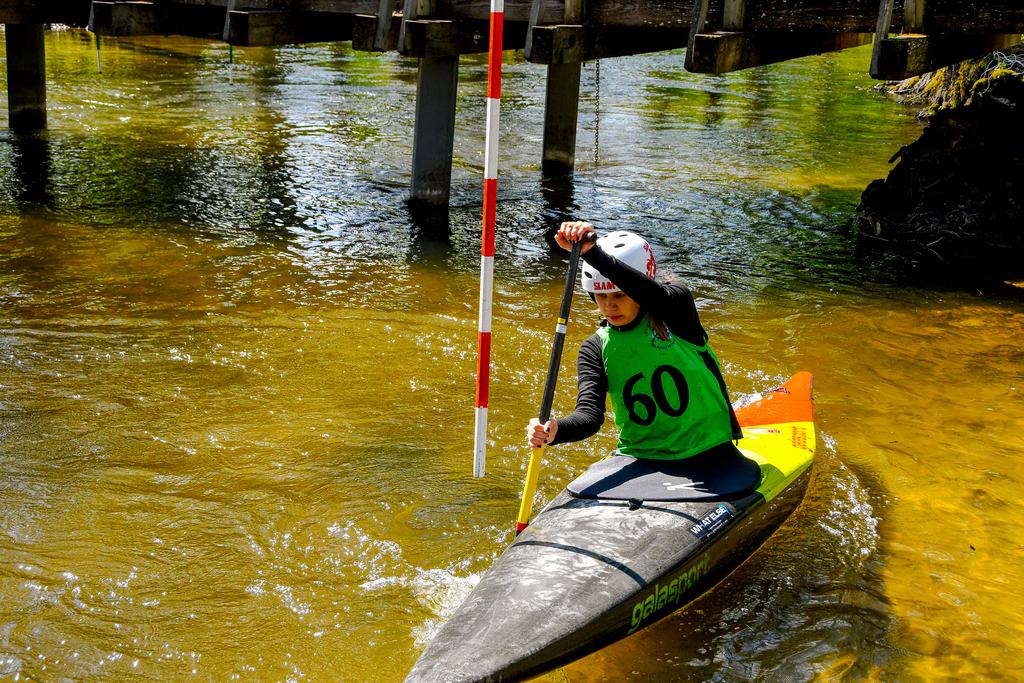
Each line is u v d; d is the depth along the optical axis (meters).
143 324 5.82
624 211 8.96
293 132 11.84
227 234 7.75
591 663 3.12
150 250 7.23
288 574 3.53
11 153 10.08
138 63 16.19
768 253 7.80
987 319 6.44
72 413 4.69
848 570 3.63
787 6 6.80
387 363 5.43
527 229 8.27
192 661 3.07
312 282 6.70
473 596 3.00
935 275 7.36
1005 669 3.11
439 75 8.39
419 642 3.18
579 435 3.24
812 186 10.15
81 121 11.81
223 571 3.53
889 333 6.13
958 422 4.91
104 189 8.92
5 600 3.31
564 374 5.38
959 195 8.35
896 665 3.12
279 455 4.38
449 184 8.82
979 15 6.58
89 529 3.74
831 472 4.36
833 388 5.28
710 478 3.46
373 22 7.88
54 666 3.02
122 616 3.26
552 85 10.07
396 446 4.51
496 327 6.01
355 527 3.83
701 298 6.68
